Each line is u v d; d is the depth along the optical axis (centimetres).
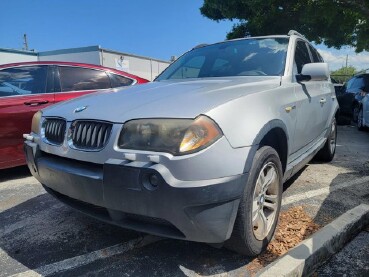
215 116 213
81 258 262
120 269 246
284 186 412
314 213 329
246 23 1711
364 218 304
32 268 251
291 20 1513
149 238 288
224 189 205
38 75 489
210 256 258
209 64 379
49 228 313
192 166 199
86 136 238
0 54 1889
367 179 440
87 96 306
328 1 1252
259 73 339
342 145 714
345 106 1152
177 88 282
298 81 350
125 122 222
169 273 239
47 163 261
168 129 207
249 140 222
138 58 2130
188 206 199
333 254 261
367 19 1262
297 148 340
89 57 1811
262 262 248
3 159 452
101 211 245
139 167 203
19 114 456
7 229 315
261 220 254
